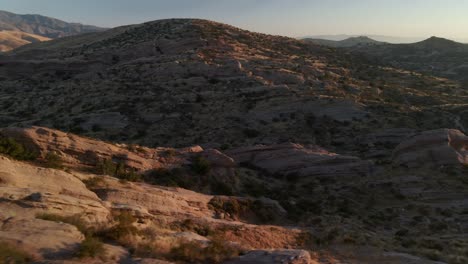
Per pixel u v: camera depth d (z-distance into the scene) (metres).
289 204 34.16
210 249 15.45
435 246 25.28
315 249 22.72
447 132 42.31
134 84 81.31
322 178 40.66
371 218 32.88
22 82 100.06
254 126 61.94
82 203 17.59
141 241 15.12
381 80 100.19
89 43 153.00
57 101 78.62
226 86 77.12
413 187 37.06
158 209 23.75
